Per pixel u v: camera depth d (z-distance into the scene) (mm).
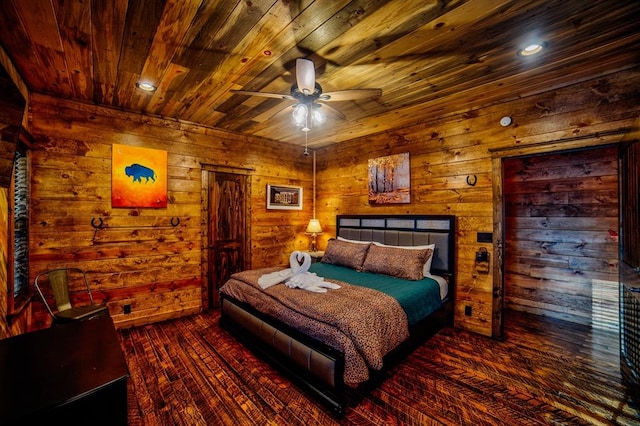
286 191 4918
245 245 4426
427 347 2875
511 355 2734
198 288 3869
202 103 3139
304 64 1921
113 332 1624
